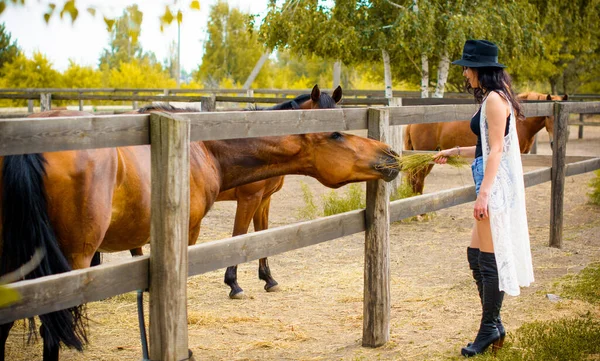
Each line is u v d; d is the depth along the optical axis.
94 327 4.31
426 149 9.35
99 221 2.90
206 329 4.30
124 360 3.69
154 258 2.59
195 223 3.94
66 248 2.87
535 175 6.29
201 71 38.06
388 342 3.95
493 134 3.44
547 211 8.80
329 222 3.59
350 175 3.88
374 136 3.93
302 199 9.91
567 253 6.39
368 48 12.75
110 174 2.97
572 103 6.64
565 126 6.58
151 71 34.72
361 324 4.38
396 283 5.43
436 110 4.55
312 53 13.52
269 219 8.28
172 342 2.62
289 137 4.06
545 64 19.27
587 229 7.53
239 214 5.23
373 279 3.85
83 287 2.37
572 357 3.46
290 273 5.89
